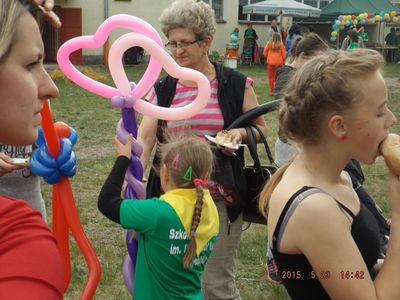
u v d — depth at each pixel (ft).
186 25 9.87
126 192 8.16
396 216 5.67
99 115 40.57
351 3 92.84
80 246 5.87
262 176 10.23
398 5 106.52
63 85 55.42
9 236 3.09
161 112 7.86
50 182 5.97
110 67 7.62
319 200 5.48
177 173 8.20
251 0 96.53
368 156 5.72
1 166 6.59
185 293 8.25
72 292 13.92
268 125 36.37
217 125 10.07
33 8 3.43
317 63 5.80
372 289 5.46
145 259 8.09
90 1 75.25
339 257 5.43
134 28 7.69
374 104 5.56
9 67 3.23
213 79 10.22
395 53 92.38
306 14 88.53
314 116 5.70
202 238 8.32
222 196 9.86
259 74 71.92
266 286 14.49
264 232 17.71
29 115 3.36
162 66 7.69
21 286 2.93
